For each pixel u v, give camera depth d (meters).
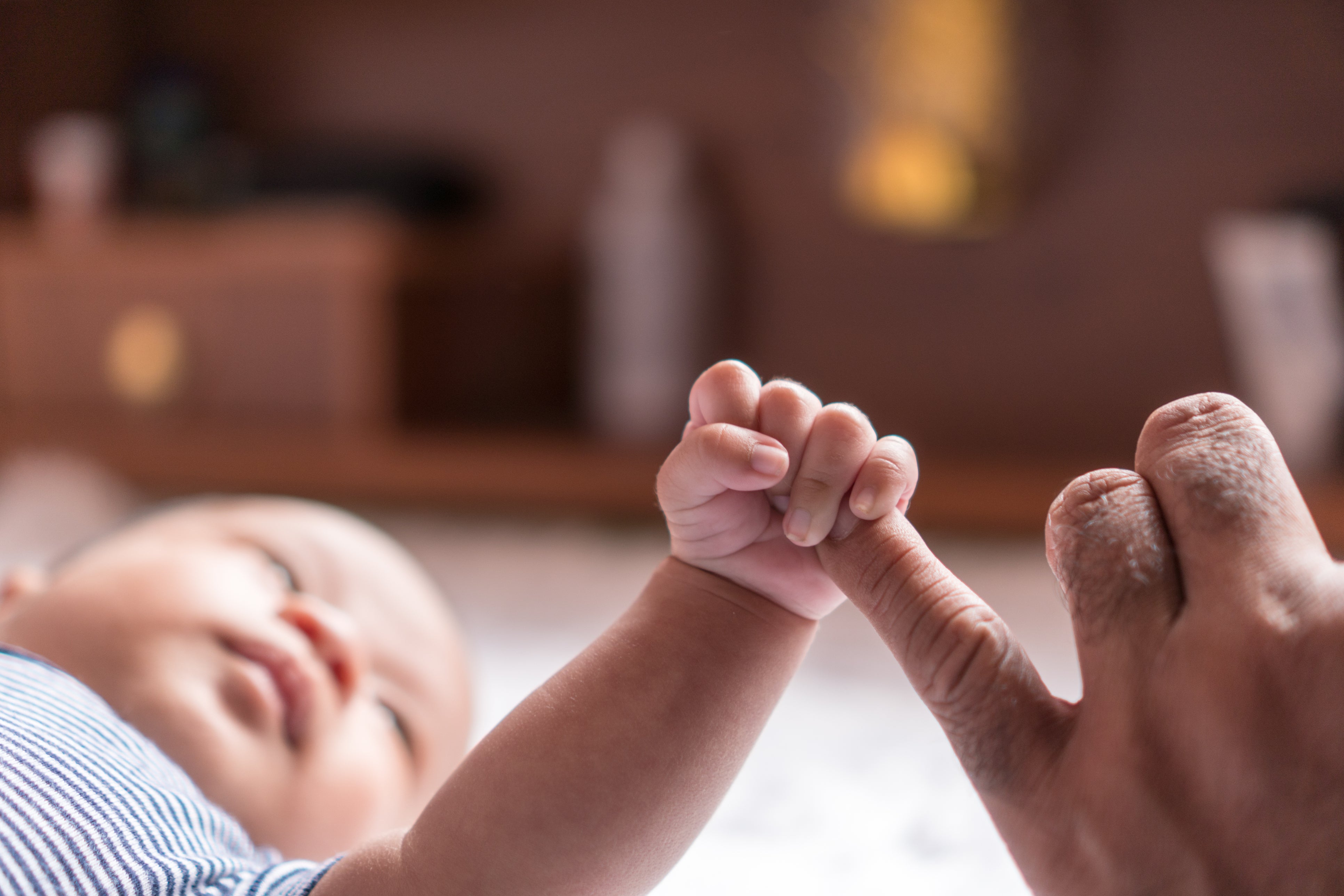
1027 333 1.32
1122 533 0.43
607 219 1.31
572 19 1.43
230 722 0.51
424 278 1.34
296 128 1.53
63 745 0.47
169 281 1.31
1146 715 0.42
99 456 1.31
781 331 1.39
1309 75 1.19
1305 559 0.41
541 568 1.01
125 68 1.58
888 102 1.28
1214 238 1.23
